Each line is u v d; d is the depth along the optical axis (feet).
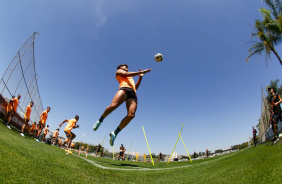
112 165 14.43
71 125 26.30
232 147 125.08
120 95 11.01
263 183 6.32
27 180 4.44
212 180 8.37
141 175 10.39
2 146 6.53
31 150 8.49
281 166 7.38
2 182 3.81
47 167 6.36
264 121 52.26
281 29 45.24
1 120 31.91
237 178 7.84
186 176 10.47
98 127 11.57
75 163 9.35
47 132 61.72
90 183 6.17
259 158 11.35
